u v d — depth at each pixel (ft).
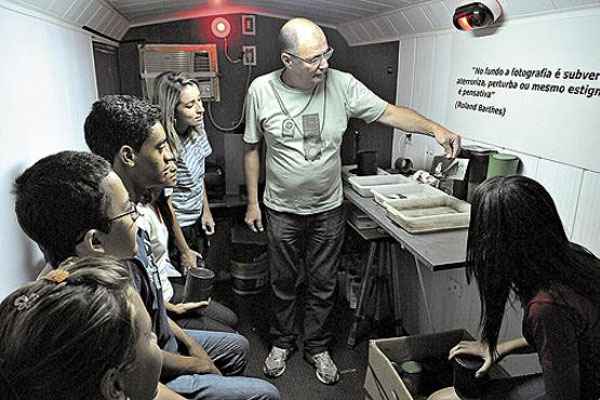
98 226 3.43
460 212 6.24
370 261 7.83
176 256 6.77
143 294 4.02
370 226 7.76
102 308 1.96
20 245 4.50
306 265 7.62
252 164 7.55
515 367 5.99
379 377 5.44
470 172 6.28
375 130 9.76
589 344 3.47
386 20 8.13
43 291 1.98
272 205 7.23
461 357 4.84
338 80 6.85
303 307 9.55
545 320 3.47
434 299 7.66
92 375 1.92
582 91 4.74
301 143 6.76
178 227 6.66
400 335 8.61
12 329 1.89
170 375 4.44
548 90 5.16
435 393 5.02
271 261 7.52
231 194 10.63
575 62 4.79
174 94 6.69
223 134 10.59
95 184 3.40
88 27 7.20
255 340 8.58
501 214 3.55
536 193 3.56
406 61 8.24
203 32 9.98
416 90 7.98
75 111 6.47
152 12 8.86
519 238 3.51
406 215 6.07
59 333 1.85
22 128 4.55
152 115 4.68
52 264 3.59
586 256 3.88
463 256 5.03
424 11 6.93
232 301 10.03
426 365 5.80
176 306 5.82
